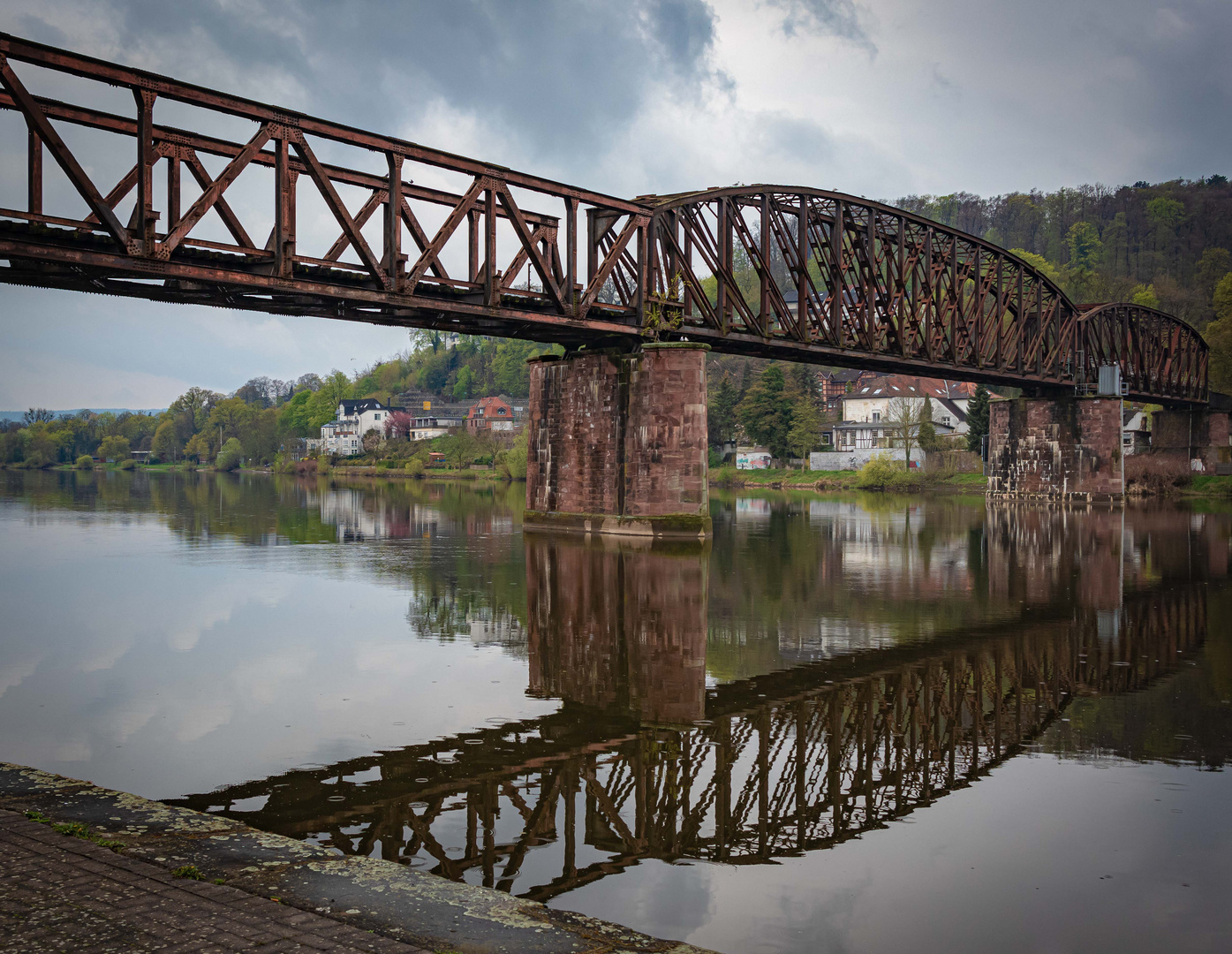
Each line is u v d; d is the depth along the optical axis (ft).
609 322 132.98
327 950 18.90
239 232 91.76
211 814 34.04
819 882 30.12
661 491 137.49
